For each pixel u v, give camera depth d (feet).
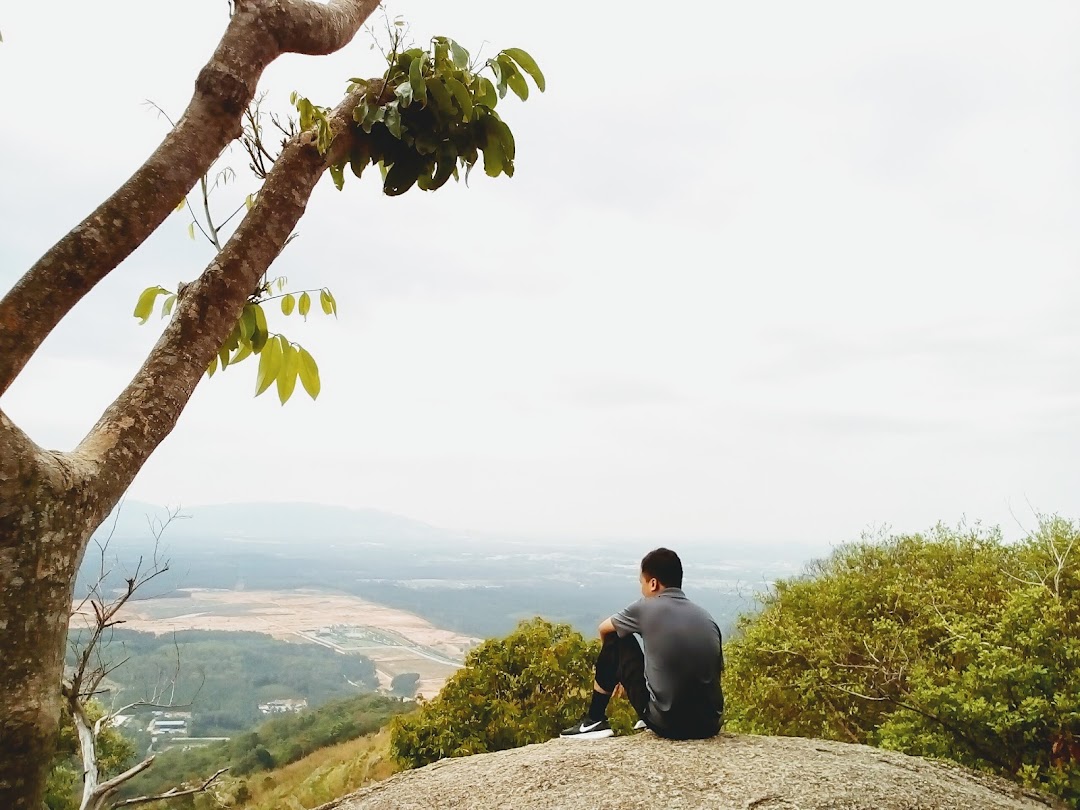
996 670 13.02
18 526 3.60
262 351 7.27
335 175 7.15
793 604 23.59
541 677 24.26
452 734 24.22
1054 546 17.46
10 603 3.51
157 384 4.78
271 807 43.21
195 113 4.90
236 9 5.33
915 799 9.79
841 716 17.43
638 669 12.75
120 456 4.39
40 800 3.59
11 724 3.43
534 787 10.37
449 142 7.07
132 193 4.41
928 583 18.93
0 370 3.71
